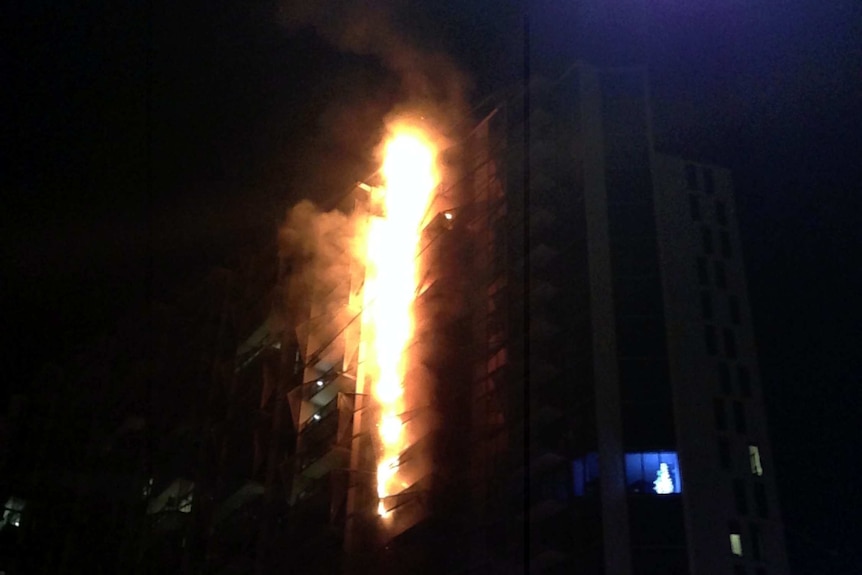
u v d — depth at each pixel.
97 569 70.31
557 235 58.12
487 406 54.56
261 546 57.12
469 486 52.66
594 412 50.34
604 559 46.25
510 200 60.84
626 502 48.34
